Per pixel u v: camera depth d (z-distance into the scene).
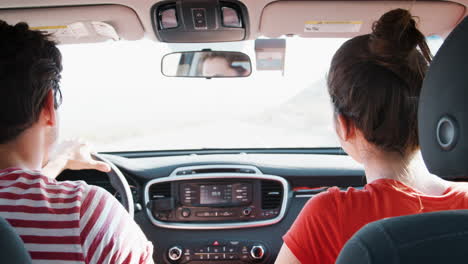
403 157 1.20
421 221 0.81
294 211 2.99
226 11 2.50
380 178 1.20
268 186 2.98
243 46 2.96
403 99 1.14
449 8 2.46
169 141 3.52
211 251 2.92
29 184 1.14
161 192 3.01
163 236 2.96
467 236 0.76
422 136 0.90
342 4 2.43
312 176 3.00
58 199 1.12
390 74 1.13
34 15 2.54
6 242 0.93
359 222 1.11
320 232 1.13
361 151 1.24
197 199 2.97
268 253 2.92
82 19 2.60
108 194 1.19
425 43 1.17
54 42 1.24
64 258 1.08
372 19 2.55
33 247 1.08
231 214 2.96
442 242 0.76
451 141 0.80
